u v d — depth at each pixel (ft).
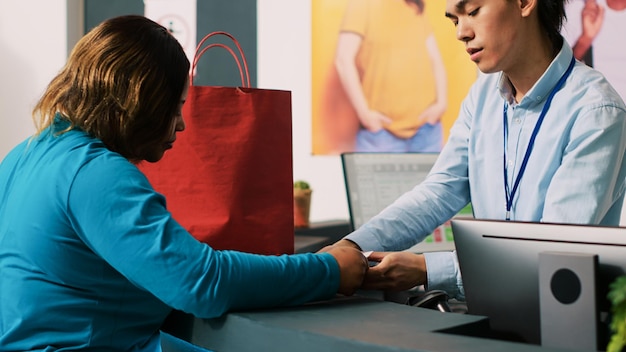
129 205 3.13
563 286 2.94
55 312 3.34
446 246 7.68
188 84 3.74
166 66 3.52
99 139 3.50
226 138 4.03
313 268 3.49
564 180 4.49
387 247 5.09
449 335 2.72
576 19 9.46
